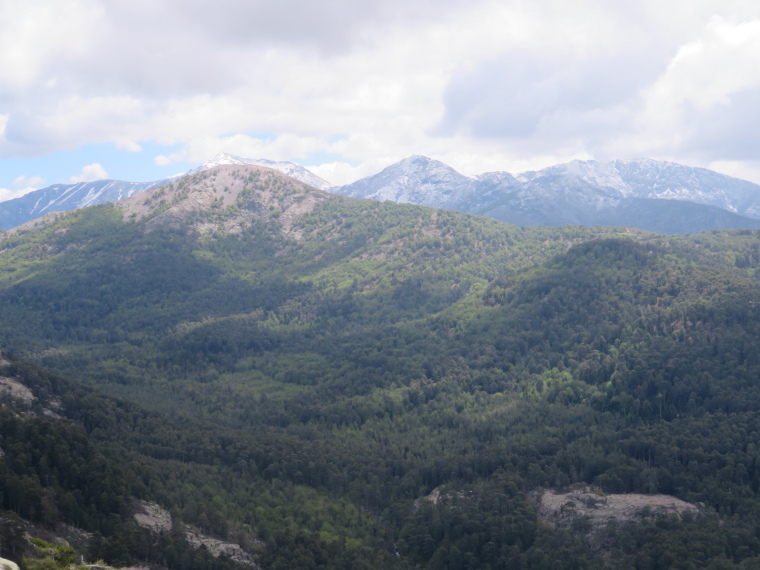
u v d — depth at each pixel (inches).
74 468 6875.0
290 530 7327.8
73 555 5797.2
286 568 6712.6
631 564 6742.1
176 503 7386.8
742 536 6855.3
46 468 6697.8
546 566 6845.5
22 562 5349.4
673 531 6973.4
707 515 7273.6
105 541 6220.5
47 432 7263.8
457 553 7165.4
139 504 7042.3
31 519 6122.1
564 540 7106.3
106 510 6673.2
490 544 7160.4
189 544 6697.8
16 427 7185.0
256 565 6796.3
